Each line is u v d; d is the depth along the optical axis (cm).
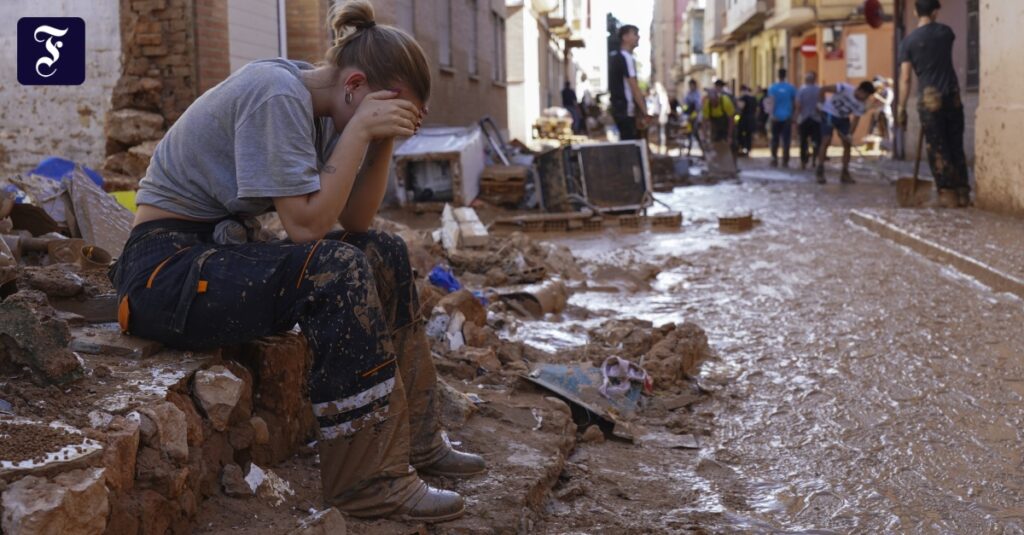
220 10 1112
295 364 334
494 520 304
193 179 298
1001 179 1106
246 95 290
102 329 314
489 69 2583
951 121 1200
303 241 288
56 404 255
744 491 371
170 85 1076
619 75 1535
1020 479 379
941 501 360
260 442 311
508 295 666
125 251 302
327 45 1358
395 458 292
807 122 2158
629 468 390
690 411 465
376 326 286
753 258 915
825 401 478
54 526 211
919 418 450
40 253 466
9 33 1112
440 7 1984
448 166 1371
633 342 555
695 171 2153
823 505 357
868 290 742
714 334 618
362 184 323
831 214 1259
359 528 287
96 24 1089
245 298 280
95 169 1094
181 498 263
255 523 280
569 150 1270
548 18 4528
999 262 768
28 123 1126
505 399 423
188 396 286
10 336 262
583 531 324
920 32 1191
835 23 3534
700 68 8100
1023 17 1038
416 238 820
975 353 556
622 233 1151
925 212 1130
